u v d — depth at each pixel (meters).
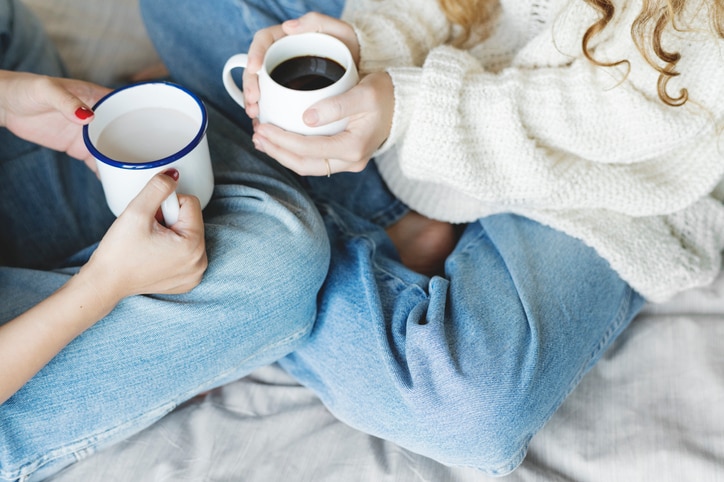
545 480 0.96
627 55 0.90
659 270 1.00
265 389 1.07
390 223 1.17
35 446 0.81
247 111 0.88
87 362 0.80
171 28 1.11
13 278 0.87
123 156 0.79
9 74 0.86
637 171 0.96
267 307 0.88
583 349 0.97
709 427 0.99
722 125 0.93
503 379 0.88
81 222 1.03
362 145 0.85
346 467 0.97
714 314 1.11
